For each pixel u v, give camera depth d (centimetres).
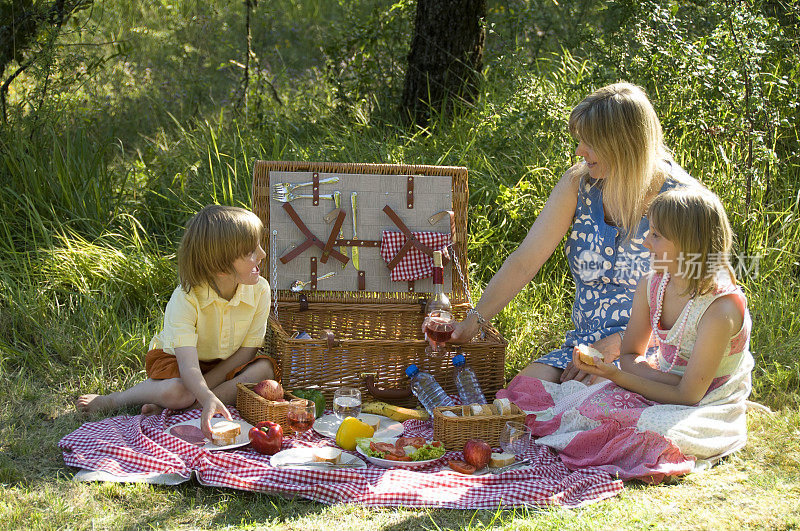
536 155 513
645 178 327
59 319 408
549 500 268
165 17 783
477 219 483
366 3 739
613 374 305
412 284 392
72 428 323
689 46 495
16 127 527
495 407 317
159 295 440
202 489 276
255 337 347
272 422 309
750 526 257
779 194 512
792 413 348
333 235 383
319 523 254
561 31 682
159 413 330
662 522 257
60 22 548
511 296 356
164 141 610
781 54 550
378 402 344
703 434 301
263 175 385
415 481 277
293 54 787
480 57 614
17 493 267
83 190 502
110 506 262
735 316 298
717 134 509
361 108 631
